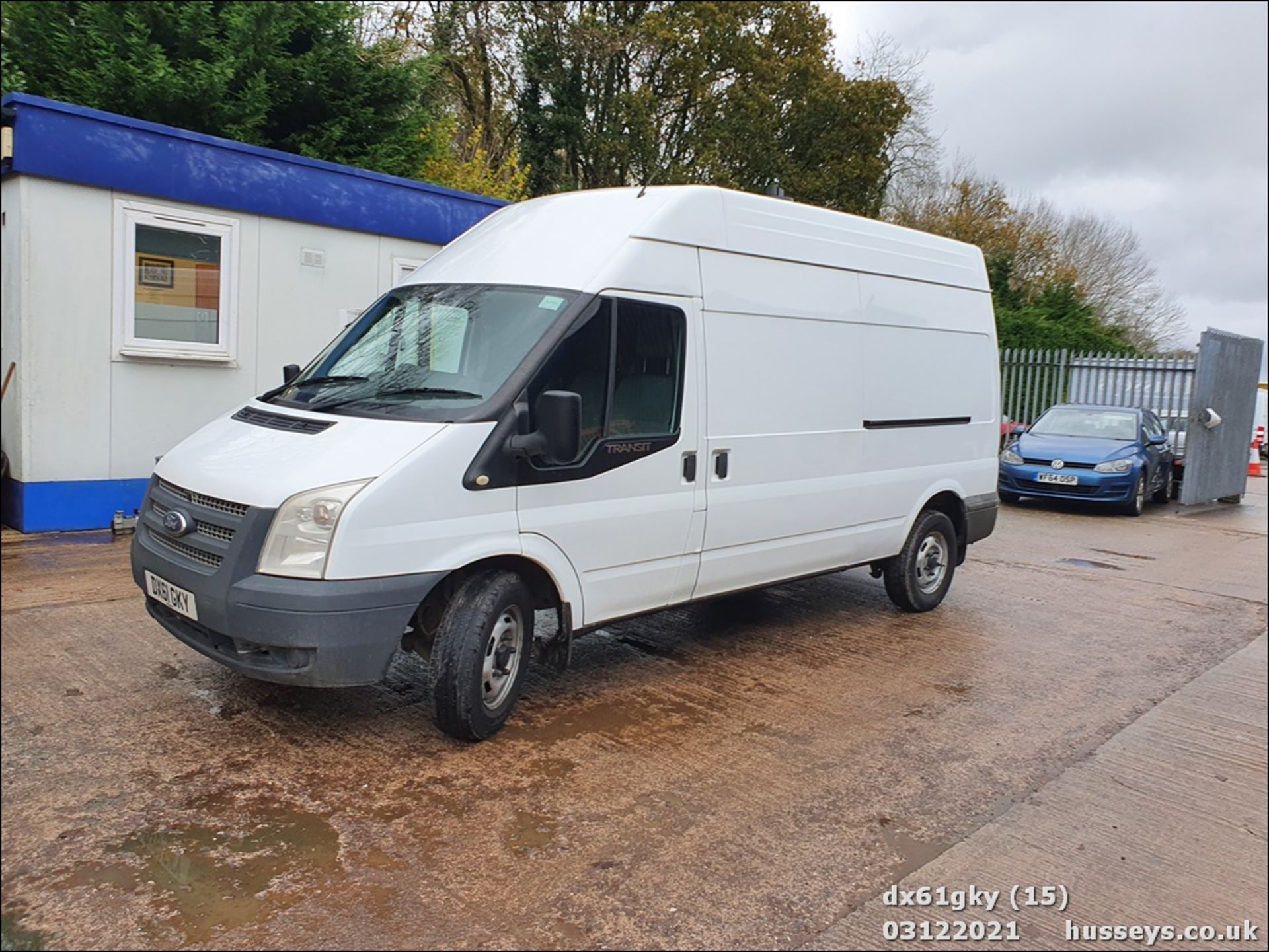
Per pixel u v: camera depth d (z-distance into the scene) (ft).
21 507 23.88
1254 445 69.82
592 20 77.82
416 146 43.55
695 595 17.20
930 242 22.49
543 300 14.94
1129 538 36.99
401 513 12.62
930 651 20.11
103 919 9.55
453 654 13.33
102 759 12.85
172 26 35.94
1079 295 93.45
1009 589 26.66
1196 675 19.36
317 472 12.60
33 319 23.26
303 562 12.28
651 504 15.78
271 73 37.81
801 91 85.71
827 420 19.26
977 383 23.67
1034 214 119.65
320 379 15.78
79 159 23.26
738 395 17.28
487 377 14.17
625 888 10.63
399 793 12.48
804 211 19.03
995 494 24.72
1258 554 34.58
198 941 9.32
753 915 10.25
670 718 15.58
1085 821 12.76
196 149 25.27
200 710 14.57
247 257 26.89
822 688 17.44
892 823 12.48
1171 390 53.52
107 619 18.28
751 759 14.16
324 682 12.40
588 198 16.98
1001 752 14.93
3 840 10.81
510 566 14.28
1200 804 13.38
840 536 19.97
